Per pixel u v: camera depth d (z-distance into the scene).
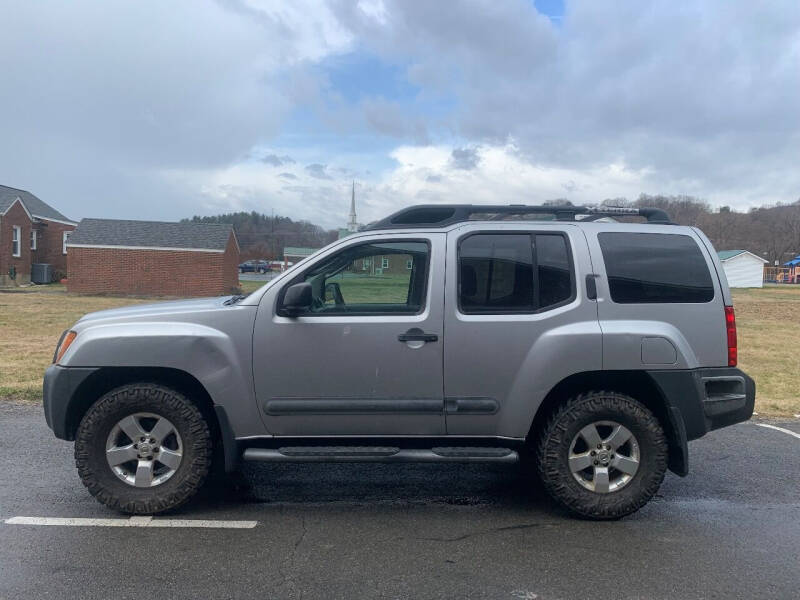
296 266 4.55
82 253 34.34
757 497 5.11
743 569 3.82
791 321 23.55
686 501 5.01
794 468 5.86
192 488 4.50
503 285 4.54
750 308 31.12
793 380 10.42
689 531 4.40
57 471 5.43
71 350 4.48
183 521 4.46
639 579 3.68
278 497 5.00
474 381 4.47
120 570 3.71
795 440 6.84
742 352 14.11
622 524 4.52
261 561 3.85
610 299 4.52
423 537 4.25
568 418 4.47
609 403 4.47
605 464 4.53
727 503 4.97
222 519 4.51
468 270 4.55
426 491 5.19
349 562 3.86
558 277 4.56
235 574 3.68
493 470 5.77
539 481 5.46
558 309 4.50
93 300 28.77
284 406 4.44
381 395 4.46
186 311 4.52
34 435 6.48
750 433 7.13
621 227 4.67
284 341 4.44
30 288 37.34
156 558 3.87
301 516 4.60
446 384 4.46
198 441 4.48
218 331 4.45
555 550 4.07
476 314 4.48
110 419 4.45
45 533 4.21
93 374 4.48
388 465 5.89
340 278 4.58
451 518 4.61
